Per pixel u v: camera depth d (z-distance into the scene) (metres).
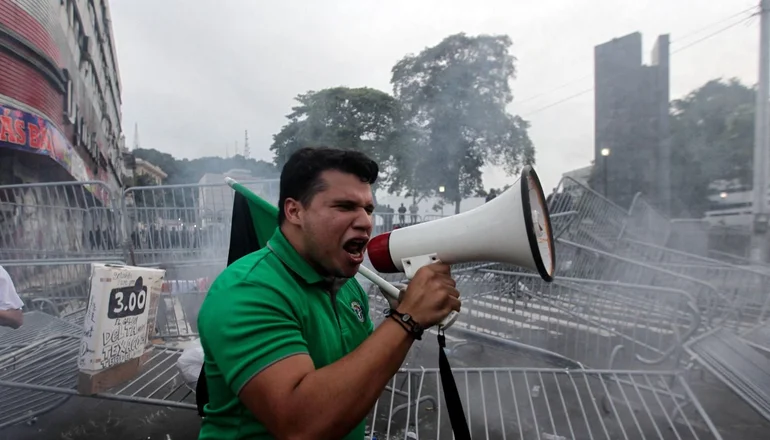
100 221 5.24
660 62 16.52
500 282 4.95
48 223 5.13
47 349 3.40
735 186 14.98
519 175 1.18
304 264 1.17
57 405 2.97
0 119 10.55
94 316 2.51
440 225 1.25
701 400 3.63
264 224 1.55
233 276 1.11
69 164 15.16
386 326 1.05
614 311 4.04
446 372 1.28
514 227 1.13
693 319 3.27
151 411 3.32
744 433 3.15
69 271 5.16
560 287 4.43
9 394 3.13
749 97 15.05
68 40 16.09
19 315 3.28
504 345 4.03
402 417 3.34
